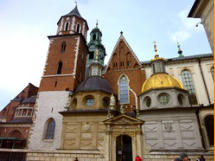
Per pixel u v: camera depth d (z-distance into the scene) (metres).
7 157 19.08
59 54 37.16
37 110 30.64
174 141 21.97
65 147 23.89
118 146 19.67
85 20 44.50
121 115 20.45
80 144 23.67
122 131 19.72
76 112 25.89
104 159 17.92
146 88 27.83
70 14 43.28
